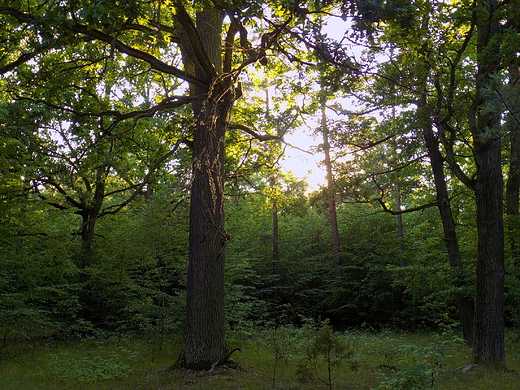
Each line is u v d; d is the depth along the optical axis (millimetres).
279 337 13641
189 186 6750
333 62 7723
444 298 16281
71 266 14906
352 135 15477
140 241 15453
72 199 17203
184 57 11500
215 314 10016
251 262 26984
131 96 16328
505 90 5270
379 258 25609
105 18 6344
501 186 10906
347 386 8828
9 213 12836
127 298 16688
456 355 12305
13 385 8828
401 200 31438
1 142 12570
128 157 17250
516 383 8805
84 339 15438
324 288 30094
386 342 13742
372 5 6430
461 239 19250
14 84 12391
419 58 9133
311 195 16016
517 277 14766
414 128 14234
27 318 12836
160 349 13062
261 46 7781
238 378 9273
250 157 15656
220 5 7414
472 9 8086
